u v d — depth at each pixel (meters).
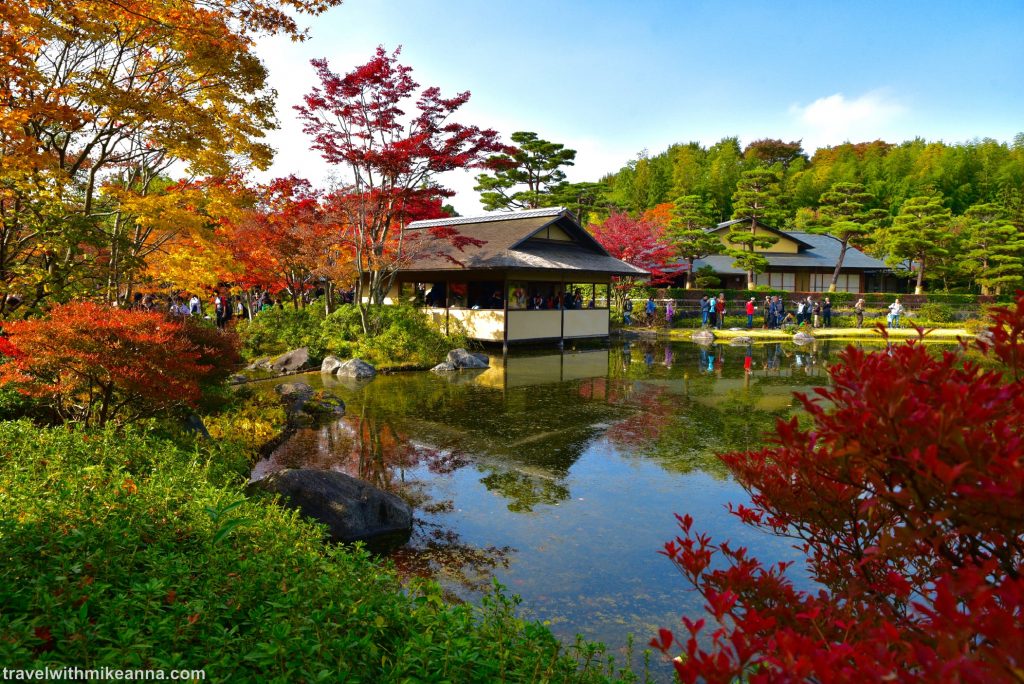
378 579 3.79
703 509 7.21
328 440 10.12
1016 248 38.00
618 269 25.56
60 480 4.49
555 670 3.28
